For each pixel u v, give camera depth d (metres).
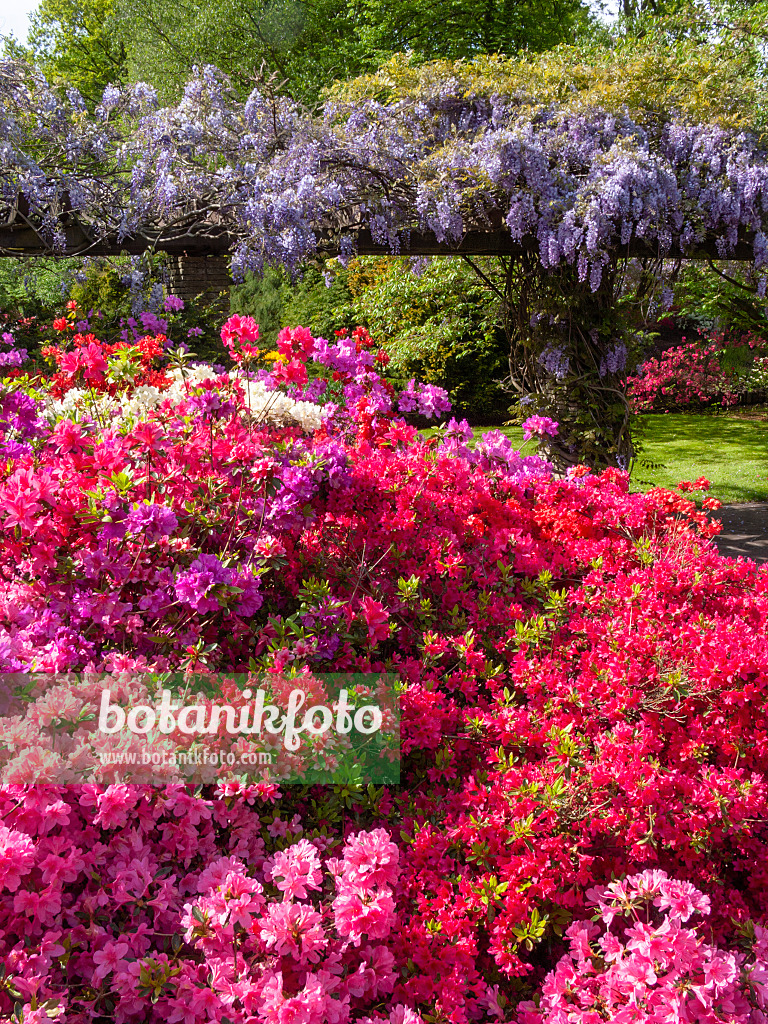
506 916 1.58
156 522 1.90
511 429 10.28
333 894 1.55
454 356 11.34
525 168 5.08
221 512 2.20
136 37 18.34
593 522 2.96
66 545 1.95
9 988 1.25
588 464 5.81
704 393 13.39
